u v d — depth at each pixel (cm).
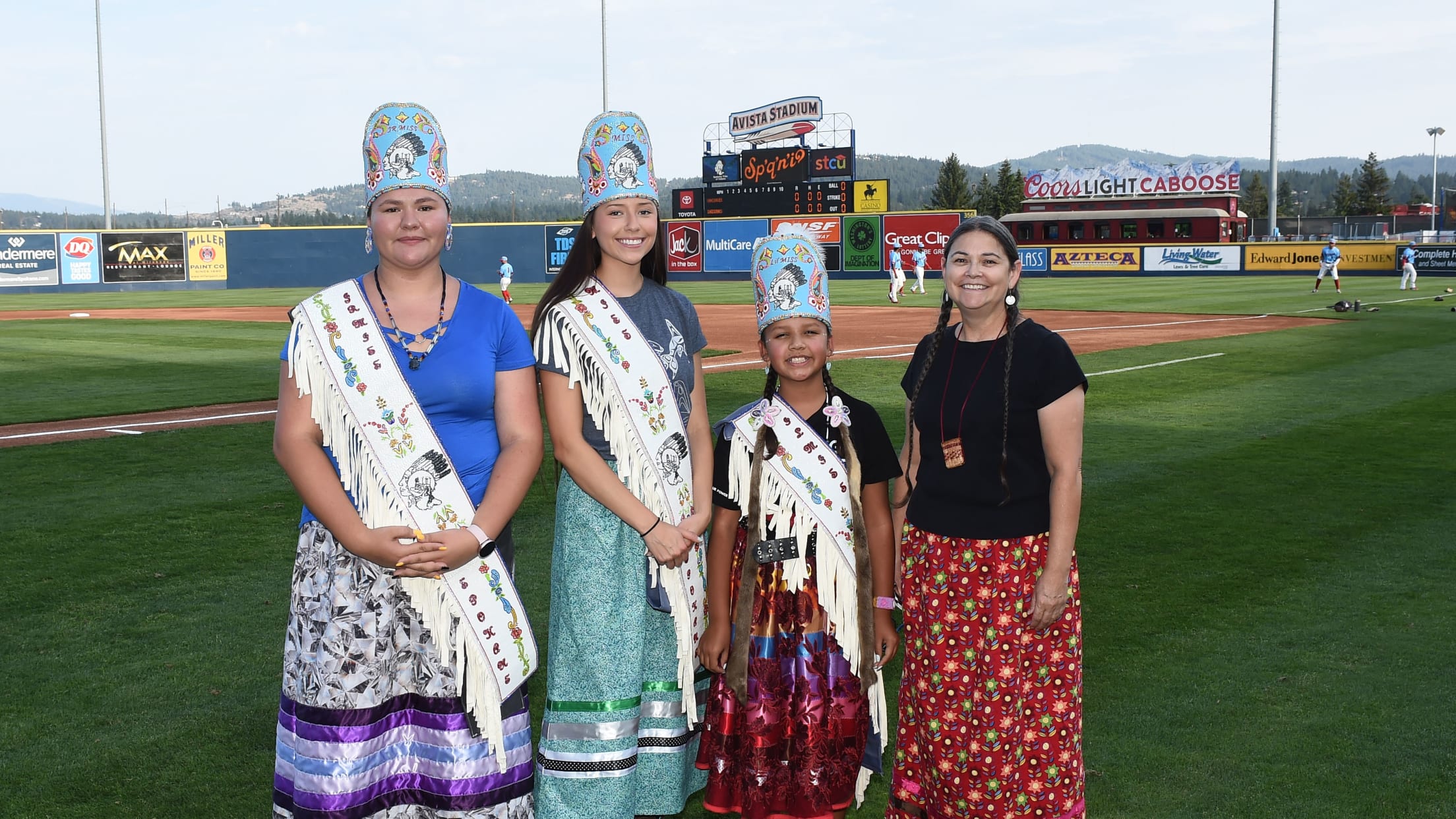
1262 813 323
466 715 271
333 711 258
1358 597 514
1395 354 1533
